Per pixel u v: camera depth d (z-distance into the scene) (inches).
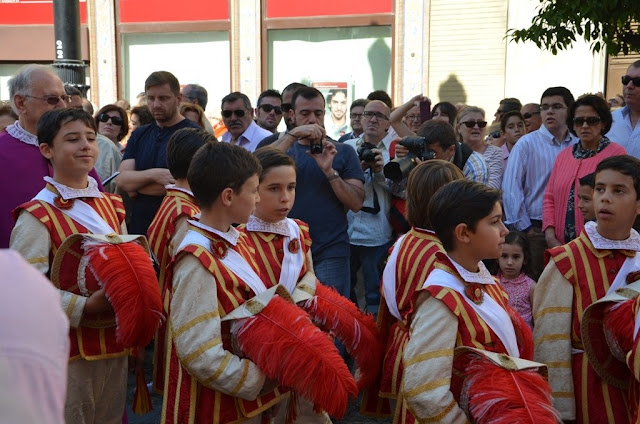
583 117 172.7
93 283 107.3
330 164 168.7
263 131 234.4
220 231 100.8
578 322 108.0
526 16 404.8
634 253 109.3
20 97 131.0
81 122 113.6
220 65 459.8
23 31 476.1
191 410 96.3
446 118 253.4
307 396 92.3
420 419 87.0
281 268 114.7
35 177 129.1
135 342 103.0
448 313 88.4
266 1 446.3
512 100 298.2
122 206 124.0
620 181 107.3
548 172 203.6
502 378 82.7
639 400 92.8
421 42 426.3
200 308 94.3
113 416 118.5
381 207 197.0
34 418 36.0
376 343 113.8
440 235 94.0
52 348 37.6
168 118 185.3
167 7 459.8
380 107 207.2
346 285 173.9
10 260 39.3
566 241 176.4
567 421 109.0
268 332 92.9
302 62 447.2
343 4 437.1
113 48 466.9
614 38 210.7
